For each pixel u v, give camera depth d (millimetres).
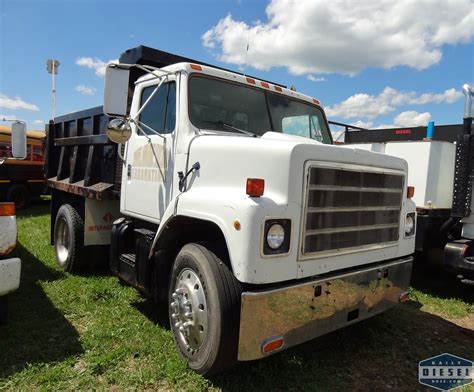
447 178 5504
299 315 2793
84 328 3869
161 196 3799
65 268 5605
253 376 3129
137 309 4320
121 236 4312
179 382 3002
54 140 6902
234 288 2766
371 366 3441
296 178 2719
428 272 6090
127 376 3066
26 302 4441
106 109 3484
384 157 3387
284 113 4293
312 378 3158
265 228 2574
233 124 3861
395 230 3605
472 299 5230
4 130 12547
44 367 3170
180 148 3570
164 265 3596
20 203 13133
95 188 5051
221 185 3100
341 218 3018
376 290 3389
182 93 3664
